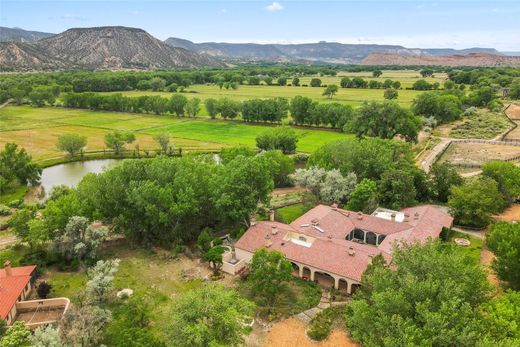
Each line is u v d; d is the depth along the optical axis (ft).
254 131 597.93
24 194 344.69
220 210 238.27
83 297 175.52
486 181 270.46
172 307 148.87
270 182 252.01
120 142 470.80
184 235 244.01
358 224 242.99
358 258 196.54
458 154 472.85
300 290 195.72
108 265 190.60
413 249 160.35
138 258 229.04
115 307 182.91
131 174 253.85
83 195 248.32
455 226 262.88
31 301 180.55
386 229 234.17
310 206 281.54
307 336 165.07
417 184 303.89
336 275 192.13
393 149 342.23
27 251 233.96
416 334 124.47
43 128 599.98
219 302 140.56
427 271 149.18
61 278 209.46
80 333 147.54
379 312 135.54
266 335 165.99
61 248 218.38
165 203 231.30
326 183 289.33
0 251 234.38
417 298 138.41
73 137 453.99
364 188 269.64
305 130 605.31
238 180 239.71
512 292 149.59
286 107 648.38
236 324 138.62
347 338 163.53
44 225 221.87
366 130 467.93
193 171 261.85
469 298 145.79
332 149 327.67
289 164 356.59
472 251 227.81
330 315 174.91
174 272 214.07
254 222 238.89
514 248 177.47
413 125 465.06
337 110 599.16
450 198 273.54
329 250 204.74
